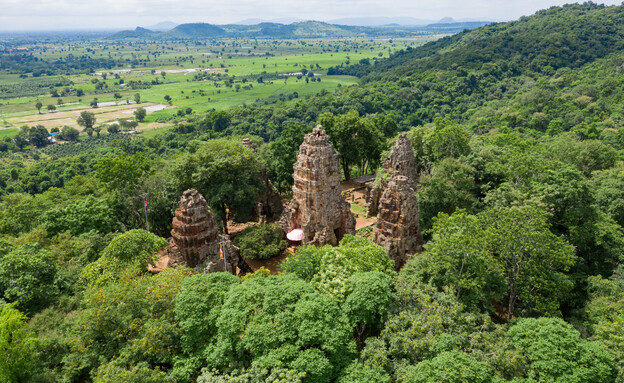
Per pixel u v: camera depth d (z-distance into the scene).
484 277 40.38
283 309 33.66
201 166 63.59
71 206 59.94
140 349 31.45
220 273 38.97
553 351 30.67
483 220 49.38
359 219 76.12
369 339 33.28
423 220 62.75
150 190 68.25
